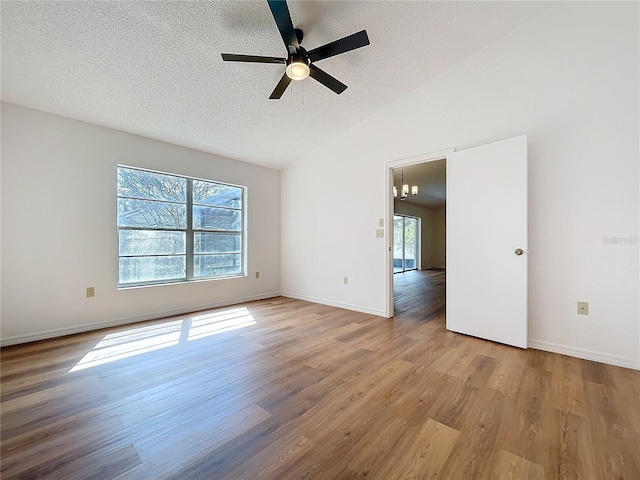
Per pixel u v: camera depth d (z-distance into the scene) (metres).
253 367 2.20
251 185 4.62
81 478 1.17
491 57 2.75
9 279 2.64
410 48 2.70
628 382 1.94
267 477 1.18
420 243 9.88
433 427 1.49
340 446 1.36
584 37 2.31
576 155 2.36
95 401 1.74
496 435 1.42
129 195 3.43
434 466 1.23
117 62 2.34
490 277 2.71
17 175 2.68
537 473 1.19
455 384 1.93
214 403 1.72
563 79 2.40
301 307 4.15
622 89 2.18
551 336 2.48
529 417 1.56
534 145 2.54
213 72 2.61
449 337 2.85
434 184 6.82
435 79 3.12
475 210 2.80
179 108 3.03
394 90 3.28
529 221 2.59
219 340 2.79
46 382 1.96
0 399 1.75
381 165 3.63
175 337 2.87
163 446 1.36
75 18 1.95
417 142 3.28
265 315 3.71
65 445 1.36
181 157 3.80
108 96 2.72
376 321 3.43
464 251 2.89
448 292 3.04
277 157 4.53
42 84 2.47
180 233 3.88
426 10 2.31
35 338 2.76
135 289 3.39
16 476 1.17
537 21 2.50
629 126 2.16
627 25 2.16
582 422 1.51
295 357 2.39
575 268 2.38
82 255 3.03
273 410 1.65
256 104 3.16
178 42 2.25
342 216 4.09
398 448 1.34
